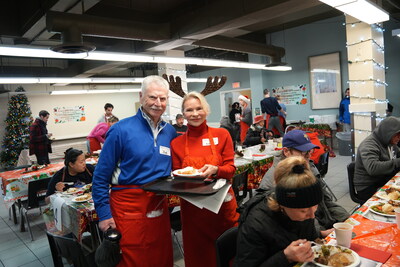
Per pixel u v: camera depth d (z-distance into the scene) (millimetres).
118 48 7910
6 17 5980
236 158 4152
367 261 1248
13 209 4484
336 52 8781
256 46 8031
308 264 1237
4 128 11070
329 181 5359
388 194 2074
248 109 7262
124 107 14156
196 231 2039
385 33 7906
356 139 5355
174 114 8078
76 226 2449
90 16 4824
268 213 1328
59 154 12039
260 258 1309
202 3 5984
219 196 1591
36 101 11828
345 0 3283
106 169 1728
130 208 1730
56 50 4379
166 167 1871
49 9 4914
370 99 5125
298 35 9500
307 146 2062
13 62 10492
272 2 4492
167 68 8031
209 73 13234
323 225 1970
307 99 9609
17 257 3418
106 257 1645
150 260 1765
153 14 6848
